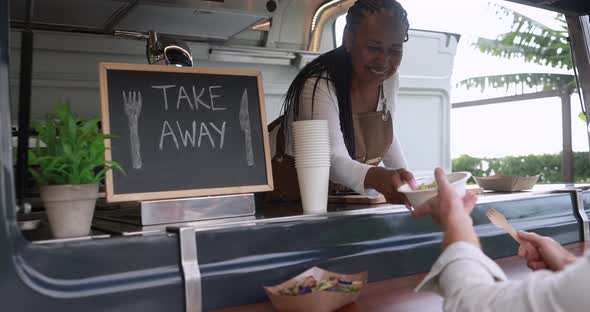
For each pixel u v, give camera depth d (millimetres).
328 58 1854
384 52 1825
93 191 1062
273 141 2018
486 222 1514
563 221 1681
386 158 2115
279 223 1188
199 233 1088
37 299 936
